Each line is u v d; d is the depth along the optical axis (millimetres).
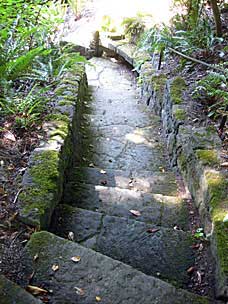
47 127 3215
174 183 3709
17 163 2725
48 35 5457
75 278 1938
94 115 5387
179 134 3705
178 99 4172
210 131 3463
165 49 5516
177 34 5512
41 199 2375
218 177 2773
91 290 1893
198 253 2477
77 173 3699
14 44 4184
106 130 4977
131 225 2650
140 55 6777
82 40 8273
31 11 5062
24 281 1898
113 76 7535
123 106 5887
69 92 4141
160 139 4805
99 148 4523
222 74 4172
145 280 1969
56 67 4934
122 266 2020
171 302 1893
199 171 2982
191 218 3008
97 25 8625
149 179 3777
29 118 3213
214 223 2389
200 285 2252
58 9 6891
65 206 2729
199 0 5574
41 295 1841
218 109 3672
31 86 4047
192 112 3910
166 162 4324
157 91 5320
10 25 4328
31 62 4215
